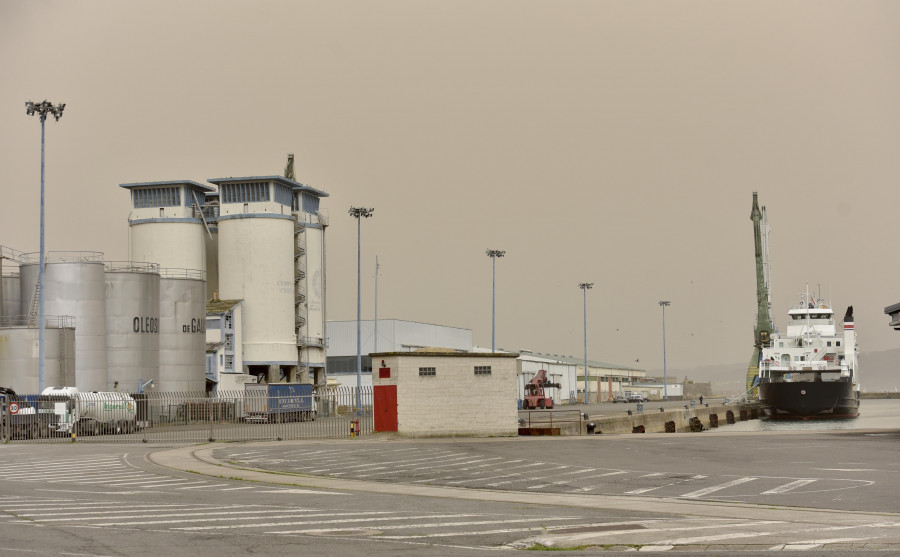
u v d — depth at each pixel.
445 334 163.50
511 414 53.53
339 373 144.50
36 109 68.12
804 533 17.67
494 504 23.28
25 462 38.47
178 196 128.12
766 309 165.25
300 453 41.66
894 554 15.30
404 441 48.97
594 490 26.36
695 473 30.61
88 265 81.62
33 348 72.69
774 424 119.56
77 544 17.02
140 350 89.25
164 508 22.55
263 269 122.88
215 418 86.19
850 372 126.19
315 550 16.39
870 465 32.69
